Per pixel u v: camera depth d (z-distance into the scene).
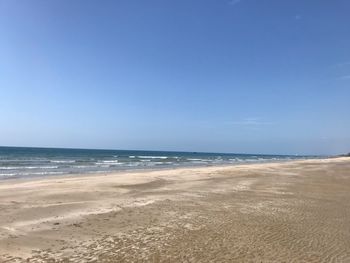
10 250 9.77
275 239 11.52
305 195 21.58
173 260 9.30
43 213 14.37
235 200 19.03
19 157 71.06
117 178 28.08
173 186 24.48
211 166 56.22
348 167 54.72
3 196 17.78
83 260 9.17
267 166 54.62
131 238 11.25
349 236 12.18
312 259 9.67
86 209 15.45
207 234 11.91
